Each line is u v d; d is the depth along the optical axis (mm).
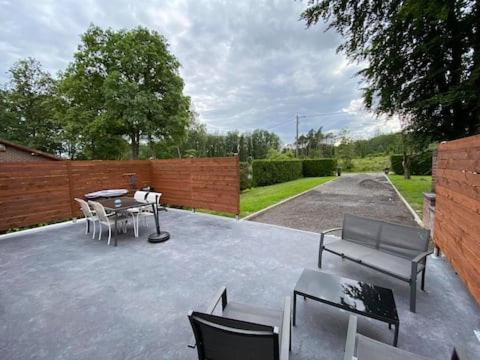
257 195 10523
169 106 15695
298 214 6531
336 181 15859
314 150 31703
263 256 3521
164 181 7488
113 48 14141
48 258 3609
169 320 2150
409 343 1814
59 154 20297
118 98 13500
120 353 1783
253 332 1074
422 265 2428
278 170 16203
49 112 18734
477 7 4965
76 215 5918
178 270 3131
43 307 2379
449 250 2744
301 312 2225
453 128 6242
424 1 4699
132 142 15602
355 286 2027
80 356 1759
